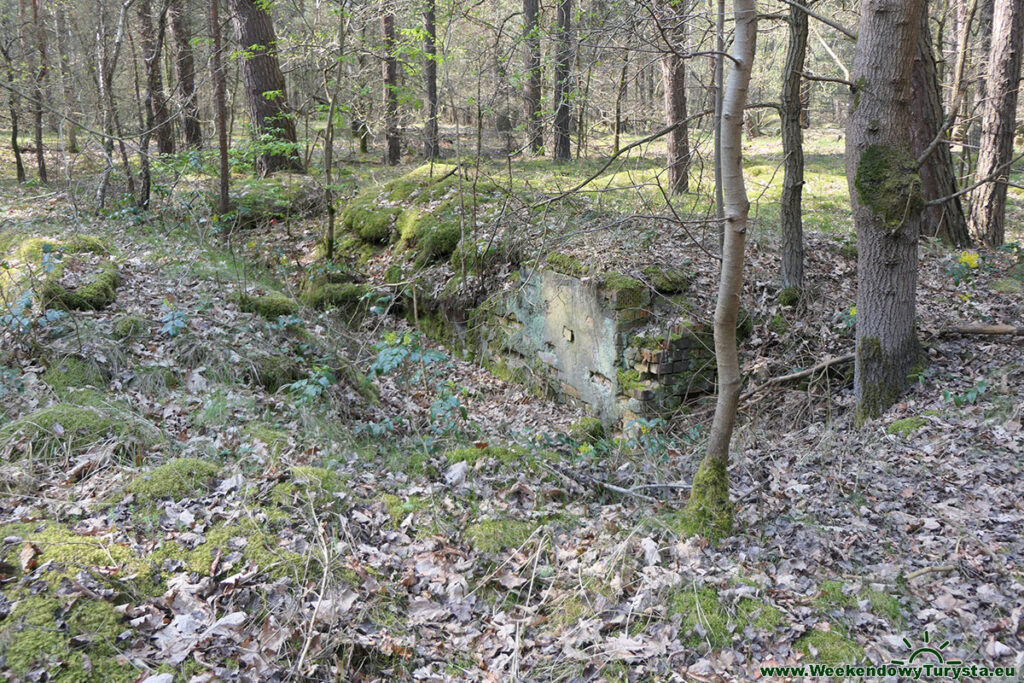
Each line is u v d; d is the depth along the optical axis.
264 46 12.08
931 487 4.21
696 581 3.50
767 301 6.68
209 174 11.73
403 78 11.66
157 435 4.47
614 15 7.24
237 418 4.92
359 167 15.72
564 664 3.15
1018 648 3.04
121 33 9.91
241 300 6.89
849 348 6.19
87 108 13.36
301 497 3.87
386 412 5.89
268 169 13.04
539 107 13.20
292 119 13.16
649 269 6.43
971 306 6.60
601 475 4.88
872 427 5.16
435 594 3.51
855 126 5.16
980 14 11.67
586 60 9.88
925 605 3.34
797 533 3.88
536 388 7.19
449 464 4.66
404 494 4.24
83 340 5.25
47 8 13.76
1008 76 8.44
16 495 3.71
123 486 3.80
